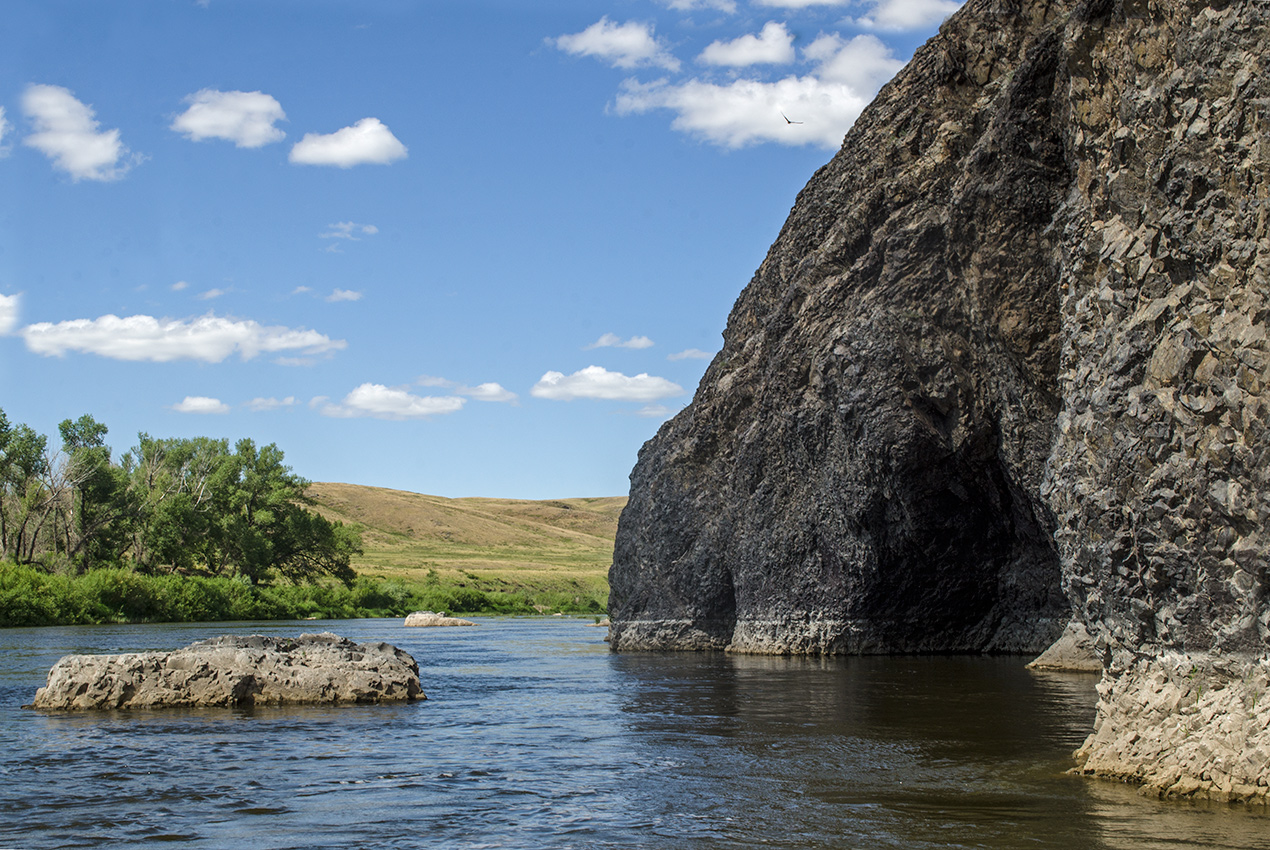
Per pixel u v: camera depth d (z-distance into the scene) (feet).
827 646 123.34
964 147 105.40
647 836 34.63
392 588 382.42
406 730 61.72
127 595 263.70
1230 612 37.50
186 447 362.53
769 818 37.09
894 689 80.38
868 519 113.60
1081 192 51.67
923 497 108.78
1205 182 39.09
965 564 116.26
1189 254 39.88
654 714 68.59
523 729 61.98
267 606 311.27
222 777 46.32
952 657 116.57
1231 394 36.94
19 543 288.30
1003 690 78.13
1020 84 82.99
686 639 149.89
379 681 77.92
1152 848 31.12
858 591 120.16
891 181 112.98
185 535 330.13
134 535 327.26
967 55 109.29
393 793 42.57
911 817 36.70
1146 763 40.68
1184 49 41.09
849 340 108.78
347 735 59.57
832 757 50.16
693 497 152.15
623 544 175.73
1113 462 42.50
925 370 103.60
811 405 120.37
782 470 130.41
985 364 100.01
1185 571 39.14
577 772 47.16
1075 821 35.17
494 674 105.40
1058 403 87.56
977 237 90.17
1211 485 37.68
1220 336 37.65
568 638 193.16
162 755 52.39
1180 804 37.27
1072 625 99.96
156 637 175.73
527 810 39.01
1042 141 83.35
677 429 164.04
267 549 344.28
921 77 115.55
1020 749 51.37
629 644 154.30
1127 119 44.80
